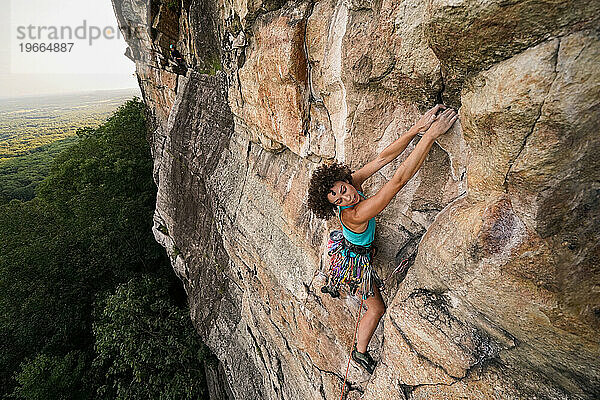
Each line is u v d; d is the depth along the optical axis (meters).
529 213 1.62
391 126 2.66
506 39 1.47
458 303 2.06
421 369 2.23
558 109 1.39
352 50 2.52
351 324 3.32
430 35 1.78
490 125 1.66
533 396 1.81
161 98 10.30
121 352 10.85
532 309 1.67
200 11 5.86
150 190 17.84
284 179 4.32
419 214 2.68
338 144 3.02
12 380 12.65
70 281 14.05
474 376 1.99
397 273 2.79
